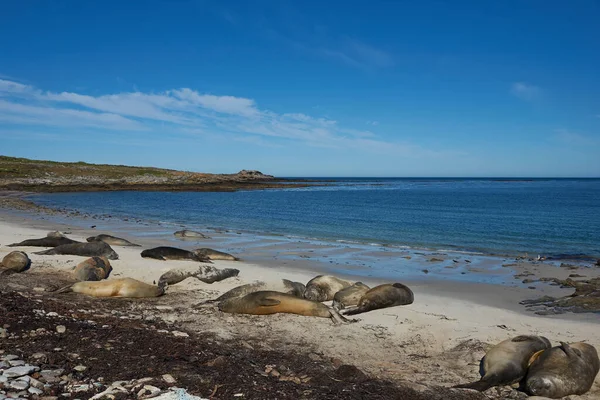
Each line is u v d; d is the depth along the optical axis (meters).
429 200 56.53
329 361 7.19
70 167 84.31
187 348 6.86
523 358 6.87
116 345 6.63
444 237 23.83
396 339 8.52
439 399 5.95
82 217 30.61
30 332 6.74
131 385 5.22
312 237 23.45
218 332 8.28
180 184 76.88
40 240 17.00
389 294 10.81
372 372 6.87
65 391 4.95
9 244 17.25
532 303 11.45
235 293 10.93
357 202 51.41
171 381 5.43
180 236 22.33
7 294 9.04
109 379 5.37
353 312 10.15
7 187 58.81
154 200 49.66
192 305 10.21
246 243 20.88
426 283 13.66
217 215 34.53
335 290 11.90
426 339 8.56
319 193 72.25
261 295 9.77
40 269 13.05
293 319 9.43
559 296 12.14
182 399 4.96
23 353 5.87
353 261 17.02
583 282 13.59
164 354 6.46
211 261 16.03
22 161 85.19
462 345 8.22
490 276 14.71
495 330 9.02
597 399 6.13
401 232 25.66
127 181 74.94
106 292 10.45
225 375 5.86
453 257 18.14
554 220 32.34
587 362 6.57
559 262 17.38
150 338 7.18
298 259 17.14
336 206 44.97
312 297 11.43
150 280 12.52
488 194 74.25
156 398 4.93
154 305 10.07
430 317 9.84
